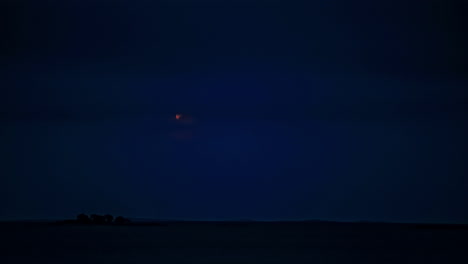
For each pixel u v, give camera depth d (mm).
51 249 69188
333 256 64000
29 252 64938
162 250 69438
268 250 71875
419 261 59125
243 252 67938
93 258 59156
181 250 70062
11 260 56969
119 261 57031
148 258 59875
